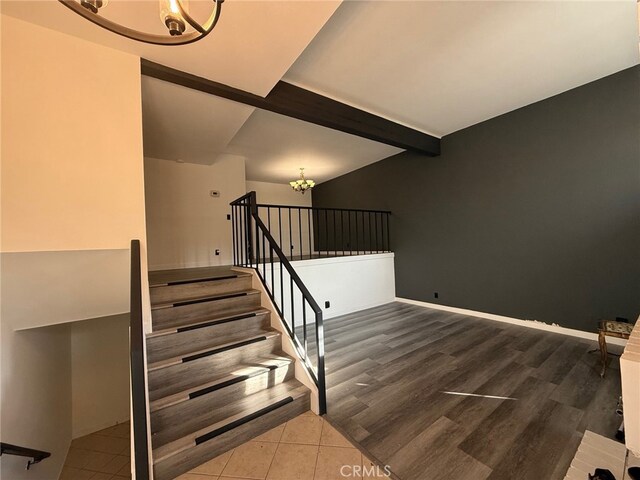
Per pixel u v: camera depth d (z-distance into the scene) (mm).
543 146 3334
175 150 4035
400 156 5152
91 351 3627
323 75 2703
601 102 2900
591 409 1878
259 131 4055
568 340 3061
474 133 4016
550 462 1475
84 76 1797
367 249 5918
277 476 1474
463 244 4219
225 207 5059
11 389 2016
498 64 2596
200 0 1524
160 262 4430
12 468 1928
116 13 1603
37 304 2053
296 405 1958
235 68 2160
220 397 1871
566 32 2201
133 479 1269
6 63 1602
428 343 3145
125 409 3846
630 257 2773
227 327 2332
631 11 1993
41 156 1669
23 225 1622
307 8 1611
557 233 3260
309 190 7930
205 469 1539
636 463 1396
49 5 1546
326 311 4316
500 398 2047
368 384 2312
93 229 1807
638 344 546
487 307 3961
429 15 1991
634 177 2736
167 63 2080
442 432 1727
